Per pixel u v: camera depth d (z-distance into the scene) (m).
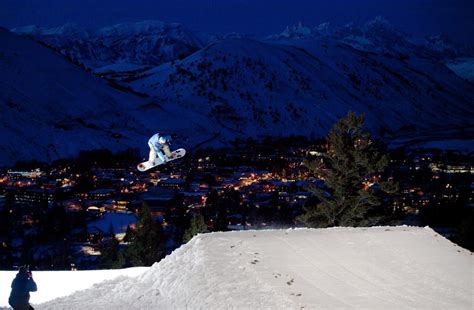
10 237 76.38
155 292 12.66
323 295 11.22
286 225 83.44
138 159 196.38
